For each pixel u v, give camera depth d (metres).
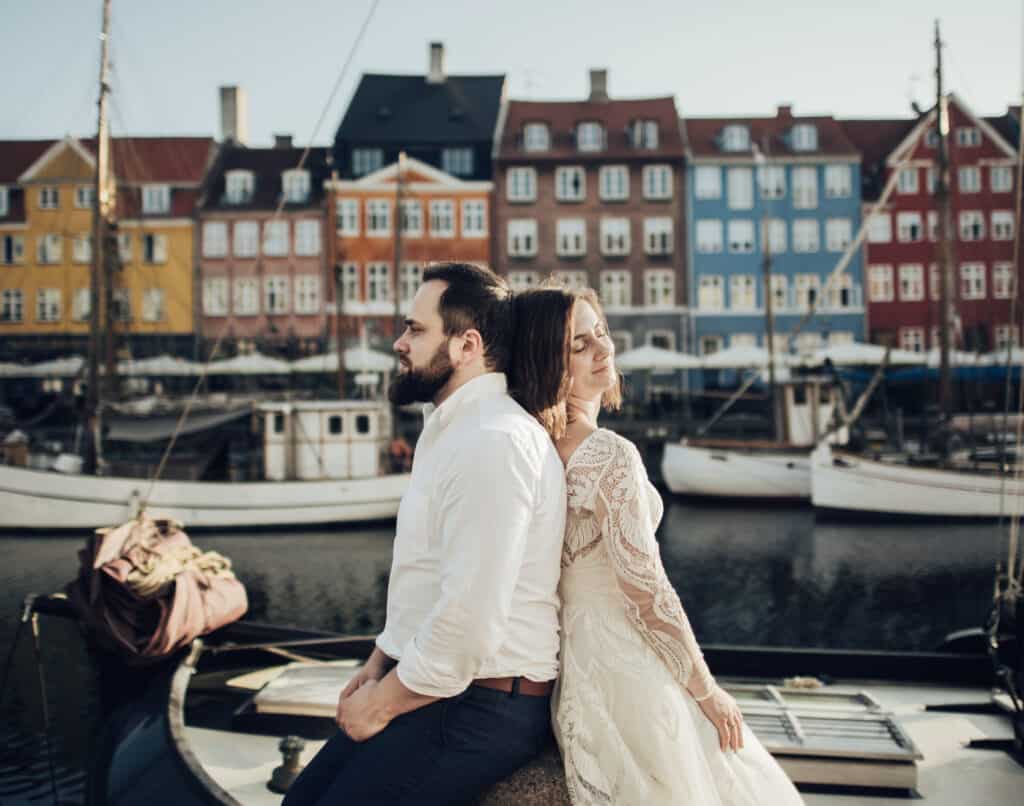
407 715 2.11
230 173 44.59
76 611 6.91
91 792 4.10
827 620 13.61
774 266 45.56
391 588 2.23
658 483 30.56
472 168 45.03
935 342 45.38
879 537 21.33
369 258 44.09
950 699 5.09
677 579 16.83
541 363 2.30
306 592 15.91
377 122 45.25
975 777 3.90
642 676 2.12
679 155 45.16
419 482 2.19
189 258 43.81
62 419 37.66
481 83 47.03
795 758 3.69
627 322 45.12
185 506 21.89
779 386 27.19
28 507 21.36
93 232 22.11
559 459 2.20
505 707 2.10
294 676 5.04
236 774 4.09
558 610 2.23
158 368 34.62
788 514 24.77
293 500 22.23
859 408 26.36
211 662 6.43
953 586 16.03
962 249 45.62
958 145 45.81
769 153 45.72
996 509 22.92
